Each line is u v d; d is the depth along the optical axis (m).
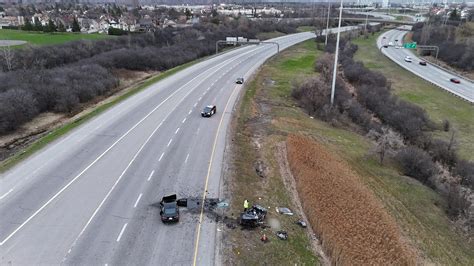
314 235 32.56
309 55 125.88
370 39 173.25
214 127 53.28
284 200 37.16
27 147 46.50
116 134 49.25
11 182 36.41
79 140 46.94
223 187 37.12
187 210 33.12
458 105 79.81
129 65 99.62
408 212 39.84
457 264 33.09
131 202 33.81
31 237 28.86
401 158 51.59
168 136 49.16
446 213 41.53
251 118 60.09
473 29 150.25
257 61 109.31
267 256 28.47
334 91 74.31
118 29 146.62
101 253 27.45
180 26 167.12
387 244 32.12
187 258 27.34
